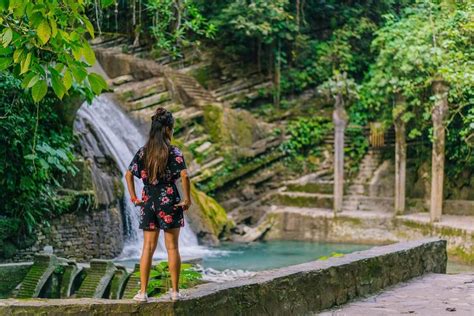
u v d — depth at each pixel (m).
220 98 22.84
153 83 21.11
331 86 18.72
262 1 22.08
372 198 19.38
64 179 12.95
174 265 5.38
